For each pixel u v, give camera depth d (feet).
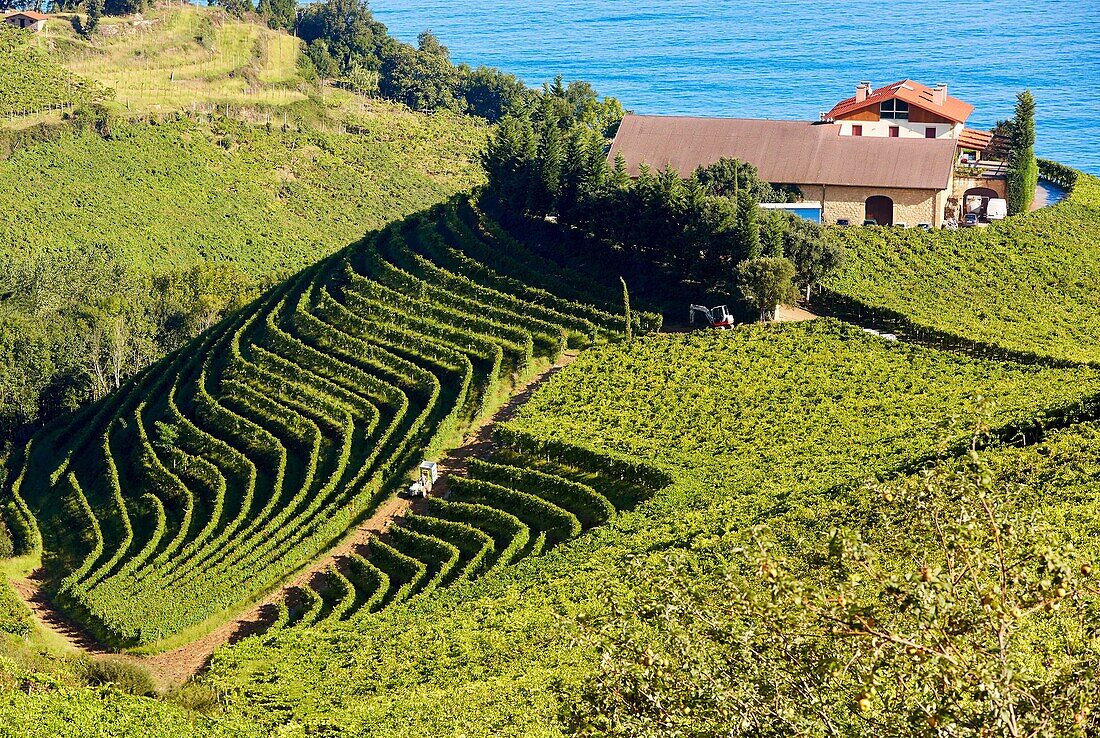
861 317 345.10
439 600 240.53
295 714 202.39
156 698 214.90
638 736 98.53
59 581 289.94
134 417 367.25
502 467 285.23
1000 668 85.66
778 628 93.97
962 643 87.25
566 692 174.91
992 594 87.61
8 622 263.08
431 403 318.86
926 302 350.43
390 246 416.67
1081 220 428.56
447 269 388.37
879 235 391.24
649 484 269.85
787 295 336.70
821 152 424.46
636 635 104.78
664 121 455.63
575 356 335.06
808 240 353.51
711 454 276.21
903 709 88.33
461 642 218.59
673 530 245.04
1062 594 88.22
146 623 249.75
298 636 234.38
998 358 312.91
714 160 434.30
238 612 258.37
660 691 100.17
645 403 302.04
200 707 211.61
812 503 241.76
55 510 332.19
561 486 274.36
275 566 266.57
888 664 90.17
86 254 591.37
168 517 307.78
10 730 194.18
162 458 335.26
